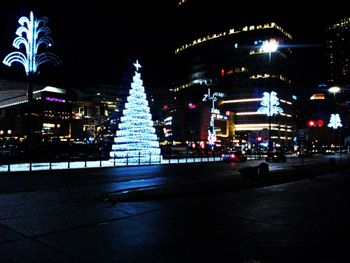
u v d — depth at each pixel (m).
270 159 50.31
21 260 5.99
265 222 9.17
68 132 115.25
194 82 160.75
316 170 28.53
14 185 17.00
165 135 128.12
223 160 45.59
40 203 11.80
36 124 72.69
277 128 139.62
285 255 6.43
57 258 6.12
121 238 7.48
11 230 8.02
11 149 40.41
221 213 10.28
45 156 36.62
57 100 106.75
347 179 21.78
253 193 14.77
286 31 154.62
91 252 6.49
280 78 146.25
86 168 28.67
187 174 24.59
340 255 6.41
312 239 7.54
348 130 114.75
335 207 11.51
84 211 10.39
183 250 6.69
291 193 14.95
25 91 38.09
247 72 143.12
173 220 9.28
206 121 121.81
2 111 98.69
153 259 6.15
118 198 12.34
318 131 108.00
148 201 12.25
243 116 141.00
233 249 6.78
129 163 36.75
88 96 191.38
